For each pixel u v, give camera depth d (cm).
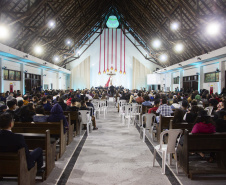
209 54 1348
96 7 1897
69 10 1502
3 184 328
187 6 1144
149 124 599
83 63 2969
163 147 392
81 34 2125
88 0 1586
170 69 2116
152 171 387
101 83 3133
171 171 386
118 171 387
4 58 1277
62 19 1529
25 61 1512
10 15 1025
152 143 576
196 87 1794
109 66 3098
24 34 1284
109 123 902
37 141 375
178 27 1287
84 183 338
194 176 350
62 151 471
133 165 416
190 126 441
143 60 2809
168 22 1522
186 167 363
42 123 446
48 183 336
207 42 1358
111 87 2159
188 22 1339
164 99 584
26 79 1689
